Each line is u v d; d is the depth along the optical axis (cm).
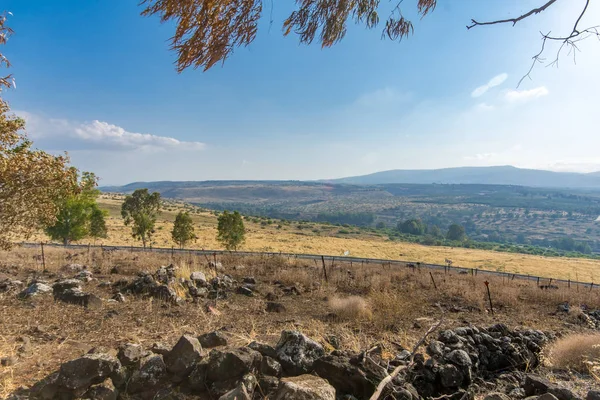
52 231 3191
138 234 4138
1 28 456
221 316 838
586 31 311
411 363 506
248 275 1513
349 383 436
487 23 339
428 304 1212
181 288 1039
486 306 1241
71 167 822
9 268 1270
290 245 6362
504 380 597
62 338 569
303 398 347
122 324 679
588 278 4306
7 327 595
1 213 741
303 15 423
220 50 360
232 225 4094
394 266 2634
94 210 3806
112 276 1230
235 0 343
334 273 1744
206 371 412
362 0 420
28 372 425
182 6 333
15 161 734
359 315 897
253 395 390
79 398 360
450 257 6119
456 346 638
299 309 992
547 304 1391
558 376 617
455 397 514
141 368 408
